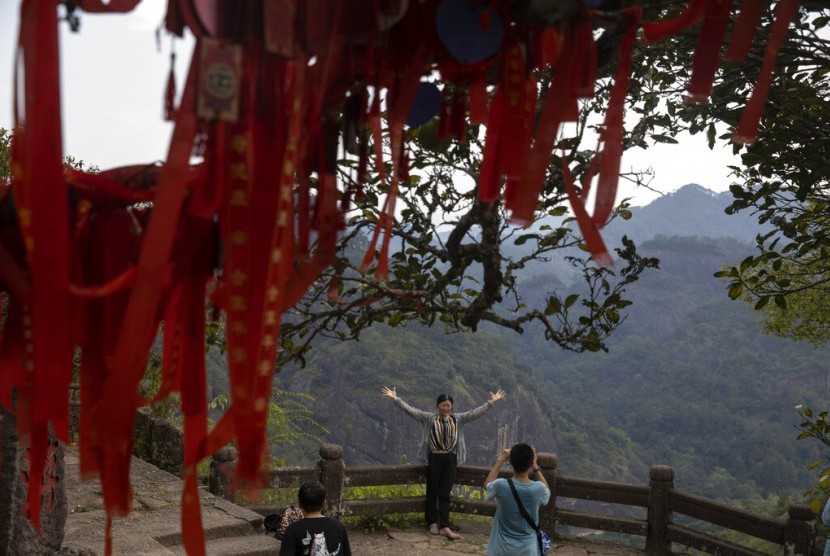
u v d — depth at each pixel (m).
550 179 2.33
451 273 2.33
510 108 1.41
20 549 3.76
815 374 158.50
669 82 3.55
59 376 1.02
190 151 1.07
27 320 1.29
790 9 1.41
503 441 112.69
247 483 1.14
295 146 1.17
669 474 7.86
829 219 4.64
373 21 1.24
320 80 1.27
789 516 6.88
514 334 199.00
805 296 10.56
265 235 1.17
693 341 186.50
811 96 3.67
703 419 157.50
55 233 0.98
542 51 1.47
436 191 2.45
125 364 1.01
